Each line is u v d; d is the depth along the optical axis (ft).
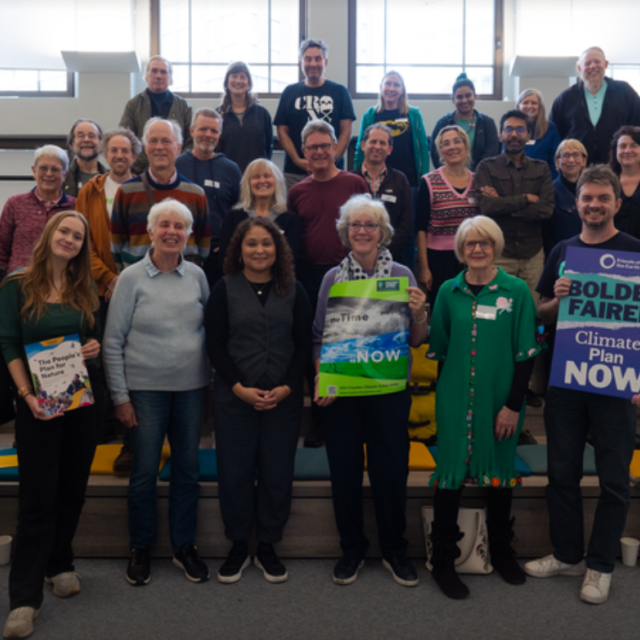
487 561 7.35
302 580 7.20
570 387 6.93
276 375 7.13
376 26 17.60
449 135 10.80
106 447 8.96
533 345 6.94
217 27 17.66
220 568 7.25
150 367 7.06
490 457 7.04
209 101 17.39
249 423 7.17
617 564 7.64
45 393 6.17
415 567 7.56
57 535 6.84
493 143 13.15
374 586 7.07
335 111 12.40
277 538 7.36
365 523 7.81
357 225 7.02
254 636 6.08
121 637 6.06
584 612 6.54
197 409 7.37
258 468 7.36
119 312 7.08
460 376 7.13
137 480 7.18
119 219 8.71
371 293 7.02
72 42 16.99
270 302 7.16
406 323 7.05
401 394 7.16
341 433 7.16
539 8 17.04
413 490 7.79
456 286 7.30
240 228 7.23
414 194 12.68
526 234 10.58
